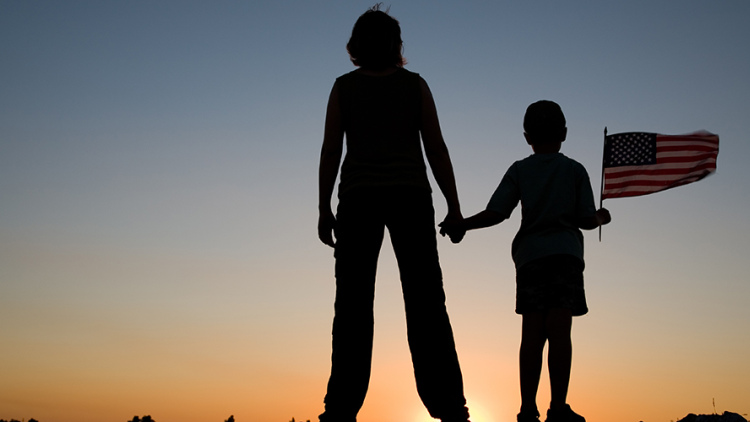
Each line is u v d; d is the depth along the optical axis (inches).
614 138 248.2
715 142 242.1
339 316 154.8
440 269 157.5
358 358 152.6
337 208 161.6
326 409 152.6
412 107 164.6
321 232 173.3
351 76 170.1
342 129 168.7
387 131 161.3
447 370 150.9
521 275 187.8
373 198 156.1
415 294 153.3
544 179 191.5
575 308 181.6
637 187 241.9
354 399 152.3
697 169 240.1
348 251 156.3
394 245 157.3
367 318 154.5
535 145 202.4
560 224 188.1
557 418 173.5
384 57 171.3
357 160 160.2
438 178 170.2
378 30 171.9
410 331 153.3
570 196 190.1
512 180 196.4
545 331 181.5
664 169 241.9
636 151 245.3
